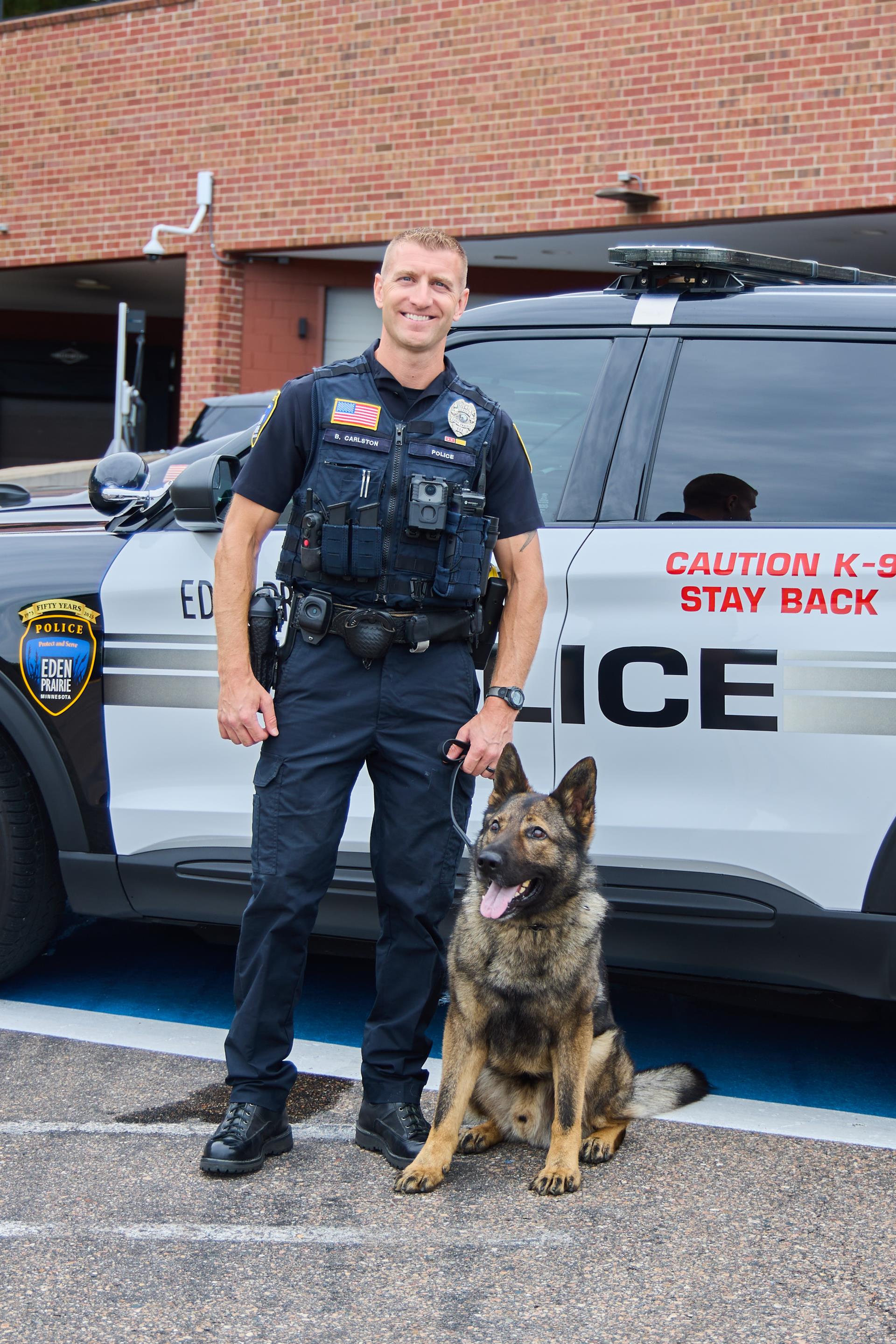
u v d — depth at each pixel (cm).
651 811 331
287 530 294
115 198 1313
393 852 296
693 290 352
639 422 342
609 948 338
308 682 288
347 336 1272
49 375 1808
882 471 322
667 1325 231
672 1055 379
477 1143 306
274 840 289
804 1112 333
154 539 373
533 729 339
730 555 324
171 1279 243
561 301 362
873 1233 266
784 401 334
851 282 376
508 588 304
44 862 386
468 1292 241
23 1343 221
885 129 934
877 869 315
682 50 1009
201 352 1266
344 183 1177
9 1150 295
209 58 1234
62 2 1324
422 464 285
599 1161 298
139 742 369
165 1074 341
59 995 408
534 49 1071
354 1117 322
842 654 315
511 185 1095
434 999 304
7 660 375
